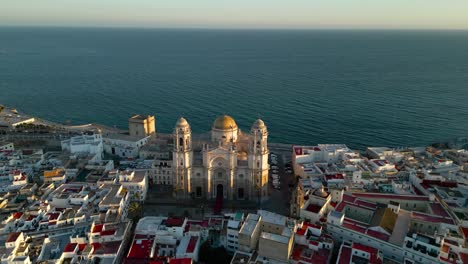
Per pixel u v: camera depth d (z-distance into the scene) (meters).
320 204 169.62
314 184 194.12
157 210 187.00
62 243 143.38
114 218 158.75
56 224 153.12
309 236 148.38
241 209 188.12
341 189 176.00
